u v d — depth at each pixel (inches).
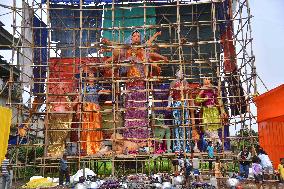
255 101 609.0
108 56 902.4
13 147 770.8
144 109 701.3
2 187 569.0
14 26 751.1
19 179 789.2
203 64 932.6
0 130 486.0
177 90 735.7
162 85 868.0
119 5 944.9
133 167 797.2
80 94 719.1
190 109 735.1
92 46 729.0
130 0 924.0
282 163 598.9
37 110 776.3
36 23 883.4
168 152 733.9
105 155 705.0
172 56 898.7
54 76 883.4
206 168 823.7
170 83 805.9
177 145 755.4
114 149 692.7
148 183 490.3
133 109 730.2
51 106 759.1
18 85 963.3
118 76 774.5
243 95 761.6
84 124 745.0
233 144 868.0
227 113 800.3
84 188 472.1
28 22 818.8
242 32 753.6
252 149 685.3
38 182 639.1
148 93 721.6
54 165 742.5
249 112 698.8
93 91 764.6
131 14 947.3
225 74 826.8
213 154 705.0
